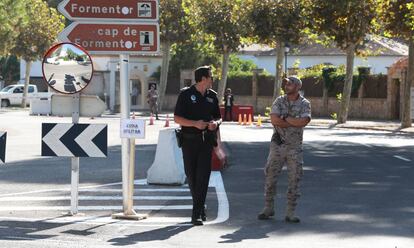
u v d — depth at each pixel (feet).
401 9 112.57
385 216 37.83
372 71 223.10
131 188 37.14
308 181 52.24
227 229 34.37
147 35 37.06
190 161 35.35
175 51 224.94
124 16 37.01
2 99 218.38
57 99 36.94
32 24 205.46
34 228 34.22
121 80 36.70
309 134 113.50
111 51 36.99
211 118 35.53
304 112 34.86
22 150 77.46
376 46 228.02
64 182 51.93
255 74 204.95
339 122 148.36
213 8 169.48
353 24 134.92
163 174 50.47
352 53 144.36
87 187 49.47
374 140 98.43
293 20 145.38
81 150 36.91
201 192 35.45
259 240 31.78
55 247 29.96
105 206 41.39
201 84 35.29
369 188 48.70
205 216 36.78
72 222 35.91
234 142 90.99
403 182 52.03
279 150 35.58
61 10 36.86
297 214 38.37
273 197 36.83
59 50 36.78
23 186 49.70
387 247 30.32
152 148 80.38
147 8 37.06
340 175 56.13
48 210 39.73
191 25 181.37
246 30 155.12
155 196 45.37
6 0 137.18
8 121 133.69
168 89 226.17
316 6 131.95
